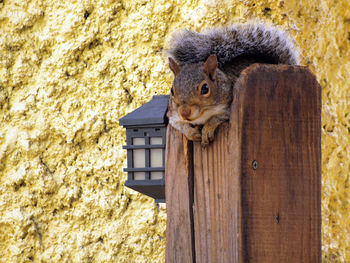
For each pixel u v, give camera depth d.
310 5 6.86
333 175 6.68
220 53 4.19
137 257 6.58
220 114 3.58
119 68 6.88
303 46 6.74
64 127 6.88
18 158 6.91
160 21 6.82
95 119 6.83
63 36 7.02
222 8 6.73
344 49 6.83
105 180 6.76
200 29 6.70
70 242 6.71
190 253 3.59
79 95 6.93
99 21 6.96
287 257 3.45
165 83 6.72
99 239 6.70
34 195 6.84
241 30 4.25
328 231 6.62
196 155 3.57
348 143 6.70
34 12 7.13
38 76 7.05
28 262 6.71
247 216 3.36
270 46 4.27
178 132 3.65
